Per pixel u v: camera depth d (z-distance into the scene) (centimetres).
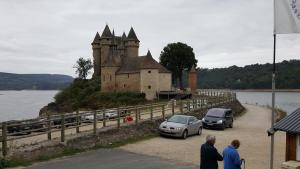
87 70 13788
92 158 1748
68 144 1892
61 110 9006
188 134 2595
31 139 1919
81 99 9381
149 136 2539
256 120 4234
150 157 1834
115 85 9169
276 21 1174
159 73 8300
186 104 3766
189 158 1855
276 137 2788
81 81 11100
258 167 1708
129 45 10338
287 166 1181
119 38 11194
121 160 1723
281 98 14038
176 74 10469
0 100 17462
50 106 10012
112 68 9162
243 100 11894
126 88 8806
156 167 1605
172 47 10244
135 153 1930
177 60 10194
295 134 1220
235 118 4481
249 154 2039
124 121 2667
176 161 1764
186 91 8250
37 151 1703
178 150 2069
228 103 5159
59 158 1717
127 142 2261
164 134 2556
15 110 10694
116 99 8162
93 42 11575
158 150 2050
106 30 10862
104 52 10738
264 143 2450
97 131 2188
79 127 2283
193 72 9188
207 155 1059
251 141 2530
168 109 3722
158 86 8231
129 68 8862
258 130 3225
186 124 2583
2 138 1545
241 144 2391
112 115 2806
